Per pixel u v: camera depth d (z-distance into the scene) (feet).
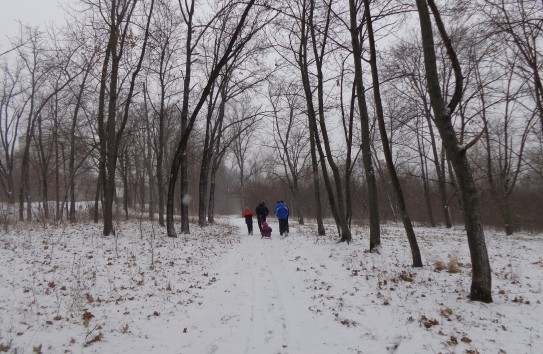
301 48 45.93
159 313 20.21
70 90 65.98
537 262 34.37
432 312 19.49
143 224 67.97
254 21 43.11
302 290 24.76
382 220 108.99
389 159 30.58
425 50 21.98
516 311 19.34
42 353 14.97
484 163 89.10
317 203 56.13
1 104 75.61
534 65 28.96
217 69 40.70
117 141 45.83
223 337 17.34
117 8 44.29
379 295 22.49
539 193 94.12
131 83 46.73
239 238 56.39
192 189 159.02
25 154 68.08
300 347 16.06
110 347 15.98
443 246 44.78
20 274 25.04
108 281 24.99
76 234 42.88
